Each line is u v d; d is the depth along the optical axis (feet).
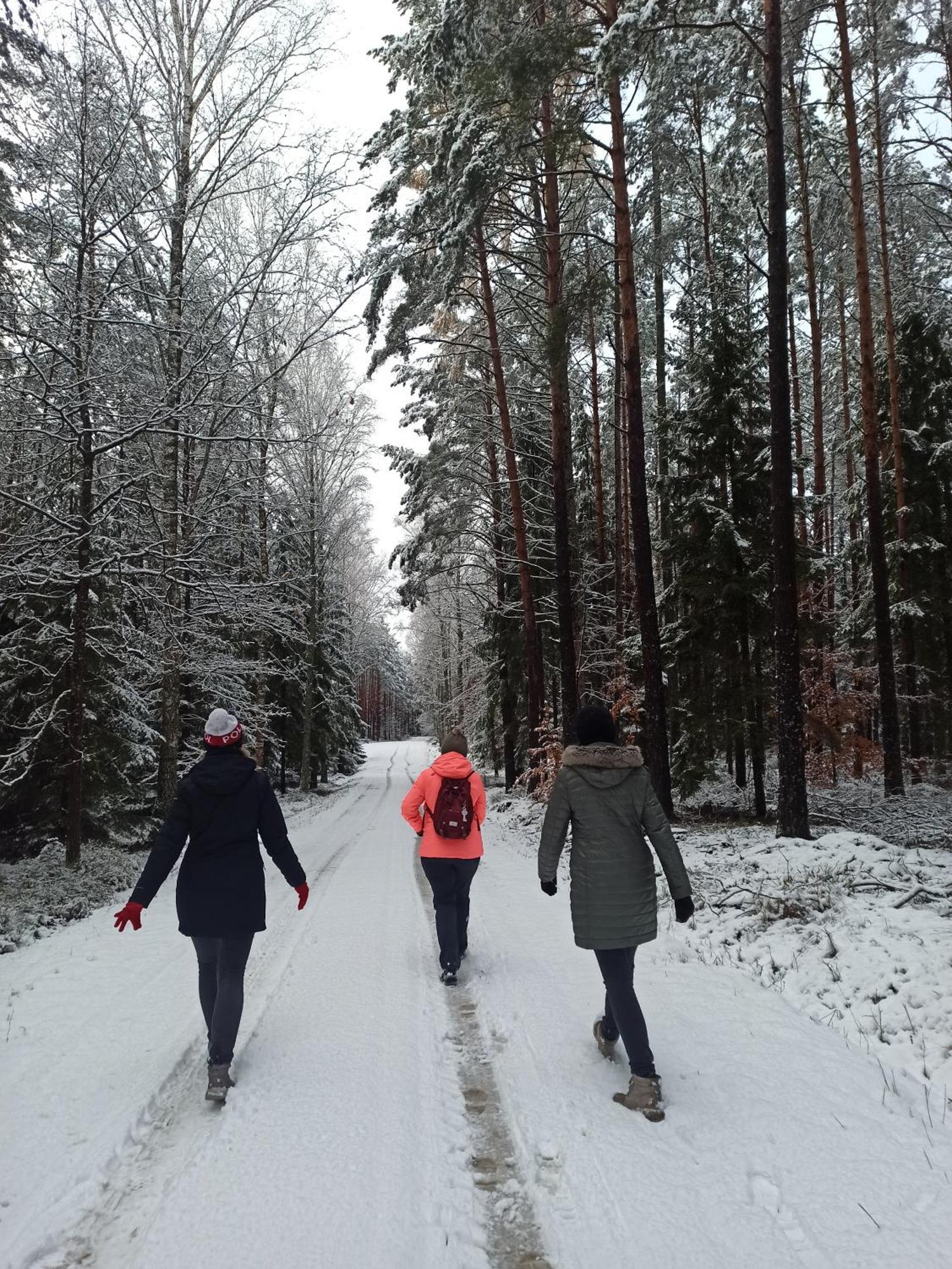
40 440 35.76
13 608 39.73
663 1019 15.03
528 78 33.63
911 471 58.75
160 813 42.91
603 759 12.87
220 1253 8.41
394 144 49.06
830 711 47.78
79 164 32.99
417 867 35.06
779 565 31.99
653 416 63.93
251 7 39.34
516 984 17.44
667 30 32.30
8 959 20.90
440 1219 9.12
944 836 33.50
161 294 38.45
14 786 40.47
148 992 17.44
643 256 59.93
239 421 43.96
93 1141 10.85
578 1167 10.05
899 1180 9.50
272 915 25.00
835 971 16.94
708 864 29.45
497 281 55.52
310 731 89.66
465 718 96.53
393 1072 13.12
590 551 75.82
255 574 61.62
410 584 71.00
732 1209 9.05
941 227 55.98
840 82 50.70
